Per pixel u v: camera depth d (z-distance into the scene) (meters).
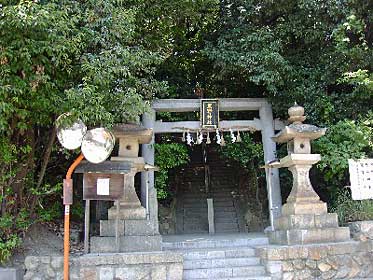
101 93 5.93
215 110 9.17
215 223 12.28
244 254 7.01
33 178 6.88
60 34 5.59
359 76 7.52
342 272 6.38
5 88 5.04
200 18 9.75
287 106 9.00
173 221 11.86
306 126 7.19
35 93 5.53
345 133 7.96
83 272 5.75
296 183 7.19
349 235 6.79
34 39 5.31
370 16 8.61
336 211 7.70
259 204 11.91
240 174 13.89
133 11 6.89
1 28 5.07
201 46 10.78
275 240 7.31
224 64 8.85
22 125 5.71
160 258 5.93
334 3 8.34
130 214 6.65
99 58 6.01
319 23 8.65
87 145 5.18
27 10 5.04
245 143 10.55
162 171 9.69
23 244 6.59
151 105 8.84
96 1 6.29
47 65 5.60
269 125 9.31
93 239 6.27
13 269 5.77
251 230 11.77
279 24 8.93
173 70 11.12
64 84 5.97
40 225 7.31
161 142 11.09
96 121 5.94
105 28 6.35
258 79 8.37
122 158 6.85
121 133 6.80
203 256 6.90
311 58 9.23
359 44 8.67
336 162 7.73
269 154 9.16
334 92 8.99
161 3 8.77
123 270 5.82
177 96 10.84
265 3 8.80
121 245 6.33
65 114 5.32
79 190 8.35
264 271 6.45
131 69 7.05
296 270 6.26
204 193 13.90
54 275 5.99
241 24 9.26
